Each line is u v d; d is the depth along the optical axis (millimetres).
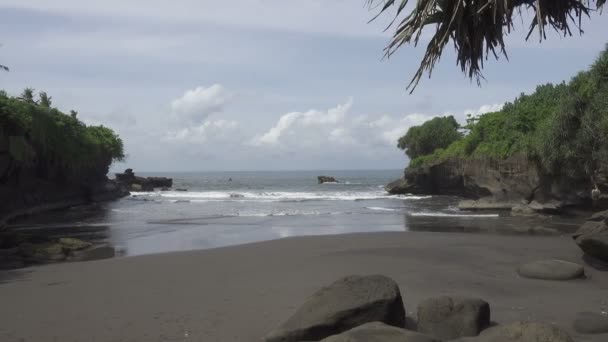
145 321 7746
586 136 21312
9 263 14188
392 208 35375
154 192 69500
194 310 8359
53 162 40406
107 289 10242
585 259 12352
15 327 7547
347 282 7035
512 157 30125
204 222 26062
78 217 31688
